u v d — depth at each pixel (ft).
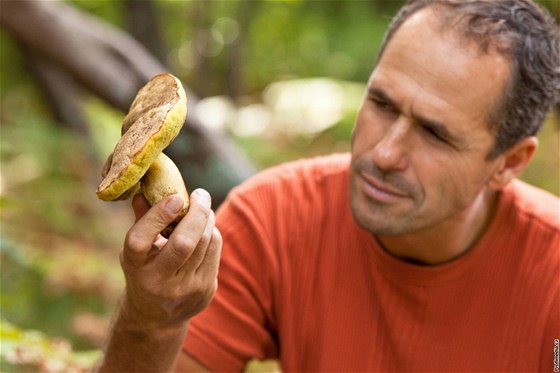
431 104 5.20
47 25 13.56
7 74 19.74
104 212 15.75
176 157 13.83
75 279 11.39
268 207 6.28
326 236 6.18
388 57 5.37
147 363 5.04
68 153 16.31
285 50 30.22
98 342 10.75
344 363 6.02
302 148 23.26
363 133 5.45
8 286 10.01
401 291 5.90
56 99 17.84
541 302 5.90
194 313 4.76
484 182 5.63
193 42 23.25
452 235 5.74
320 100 24.14
